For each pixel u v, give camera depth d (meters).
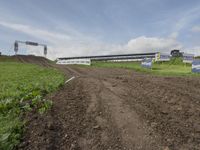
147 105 7.93
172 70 26.23
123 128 5.79
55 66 40.22
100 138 5.22
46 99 8.41
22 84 14.02
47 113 6.68
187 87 11.58
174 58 41.34
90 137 5.29
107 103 8.28
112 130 5.68
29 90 10.79
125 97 9.30
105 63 51.16
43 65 42.78
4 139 4.58
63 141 5.02
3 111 6.76
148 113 6.98
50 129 5.50
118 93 10.21
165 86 11.92
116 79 15.79
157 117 6.59
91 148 4.77
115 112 7.12
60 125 5.89
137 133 5.46
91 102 8.46
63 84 13.42
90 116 6.75
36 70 27.95
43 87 11.64
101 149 4.71
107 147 4.80
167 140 5.06
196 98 9.02
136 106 7.80
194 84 12.57
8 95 9.57
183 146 4.81
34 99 7.81
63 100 8.53
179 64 36.56
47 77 18.61
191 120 6.37
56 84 12.97
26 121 5.80
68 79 17.56
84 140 5.13
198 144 4.91
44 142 4.80
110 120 6.39
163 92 10.24
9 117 6.16
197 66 21.97
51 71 26.42
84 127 5.88
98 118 6.57
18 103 7.56
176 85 12.24
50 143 4.80
